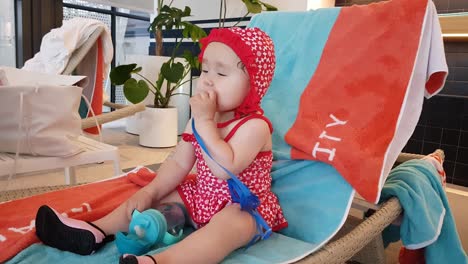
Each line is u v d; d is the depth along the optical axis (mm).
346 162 830
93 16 3689
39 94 1014
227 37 769
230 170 739
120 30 3994
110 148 1244
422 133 2260
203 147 747
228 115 818
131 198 836
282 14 1225
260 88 801
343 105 938
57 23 2918
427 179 1037
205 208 812
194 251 651
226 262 683
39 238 737
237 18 2990
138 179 1059
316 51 1069
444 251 1021
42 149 1052
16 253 704
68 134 1104
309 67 1062
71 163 1119
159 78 2771
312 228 819
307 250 739
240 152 752
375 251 1045
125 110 1833
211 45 793
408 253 1168
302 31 1133
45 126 1037
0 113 980
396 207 912
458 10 2090
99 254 712
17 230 785
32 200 924
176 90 3166
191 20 3301
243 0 2426
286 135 971
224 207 776
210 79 782
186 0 3318
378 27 971
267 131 804
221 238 685
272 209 836
